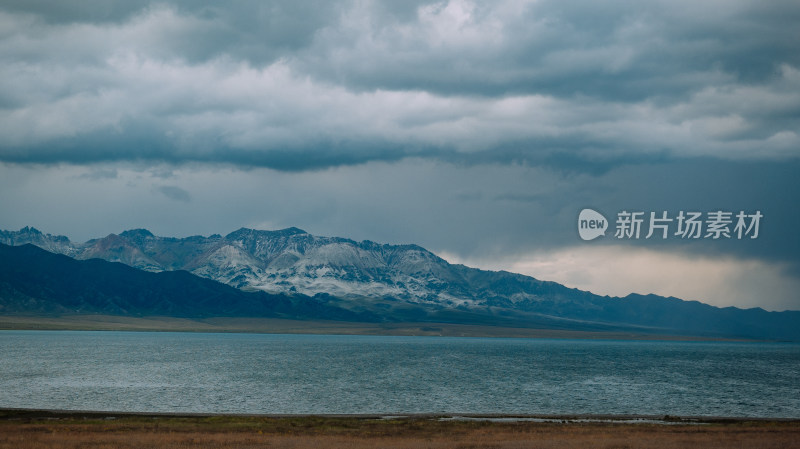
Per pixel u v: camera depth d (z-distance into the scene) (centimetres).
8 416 8081
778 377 18450
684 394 13288
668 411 10744
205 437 6272
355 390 13488
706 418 8681
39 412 8512
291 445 5831
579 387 14575
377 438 6438
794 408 11250
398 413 9575
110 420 7756
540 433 6888
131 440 5972
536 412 10475
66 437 6134
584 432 6975
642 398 12494
